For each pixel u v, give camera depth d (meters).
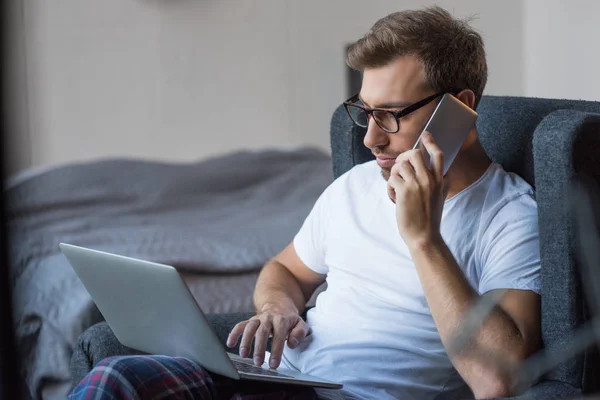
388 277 1.31
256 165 3.75
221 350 1.09
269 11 4.28
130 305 1.22
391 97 1.26
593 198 1.07
